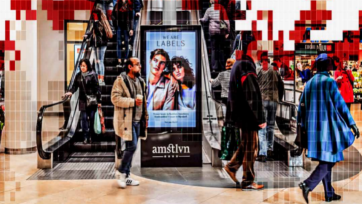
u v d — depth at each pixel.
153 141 5.39
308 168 5.30
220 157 5.31
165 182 4.59
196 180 4.68
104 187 4.34
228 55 6.45
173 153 5.40
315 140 3.65
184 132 5.41
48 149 5.46
